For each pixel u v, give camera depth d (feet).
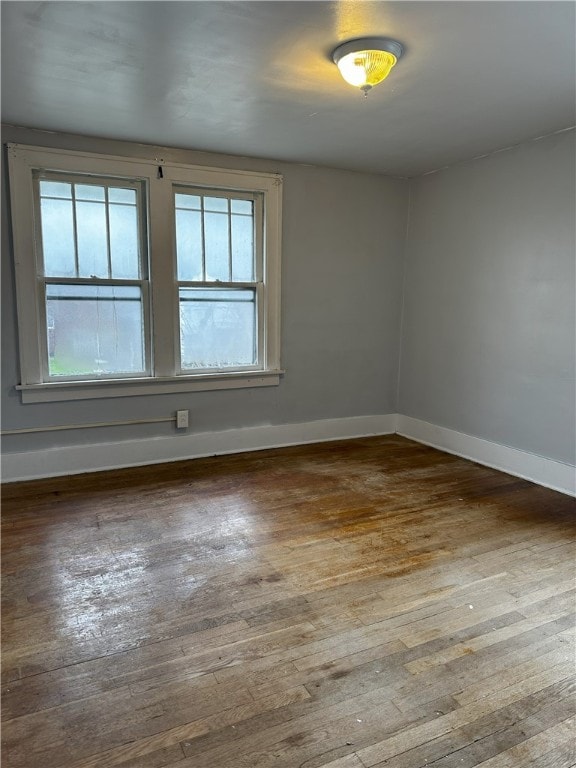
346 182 14.24
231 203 12.96
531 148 11.44
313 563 8.27
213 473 12.28
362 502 10.73
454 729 5.17
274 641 6.43
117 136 11.20
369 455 13.92
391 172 14.39
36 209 11.07
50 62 7.63
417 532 9.39
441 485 11.75
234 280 13.29
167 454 13.05
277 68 7.85
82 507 10.23
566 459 11.27
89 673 5.84
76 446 12.06
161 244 12.20
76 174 11.32
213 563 8.23
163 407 12.85
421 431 15.26
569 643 6.46
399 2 6.02
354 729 5.16
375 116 9.90
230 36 6.86
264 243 13.42
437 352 14.53
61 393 11.68
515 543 9.00
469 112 9.71
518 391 12.21
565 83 8.36
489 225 12.64
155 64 7.71
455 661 6.11
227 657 6.13
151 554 8.47
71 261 11.55
